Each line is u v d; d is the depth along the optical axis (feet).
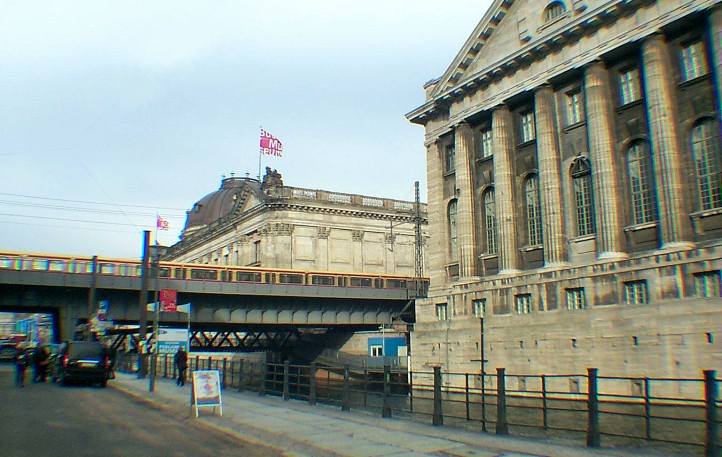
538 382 111.34
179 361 116.57
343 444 48.01
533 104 125.49
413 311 220.23
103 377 114.21
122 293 178.60
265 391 97.09
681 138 97.55
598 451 44.16
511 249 125.39
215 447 49.26
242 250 296.71
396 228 296.10
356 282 215.92
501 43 131.75
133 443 50.39
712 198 93.09
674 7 97.71
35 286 163.94
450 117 144.15
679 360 90.12
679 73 99.14
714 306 86.84
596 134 108.37
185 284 180.65
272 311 199.11
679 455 42.39
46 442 50.14
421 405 97.45
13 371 171.12
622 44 105.09
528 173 125.29
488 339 123.54
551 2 119.75
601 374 100.63
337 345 259.80
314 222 275.39
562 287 111.24
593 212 110.42
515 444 47.55
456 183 141.18
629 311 98.17
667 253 94.79
